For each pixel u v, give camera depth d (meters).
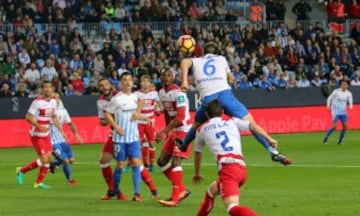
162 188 35.53
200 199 31.28
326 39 83.25
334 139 65.50
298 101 74.50
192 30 79.38
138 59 75.00
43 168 36.66
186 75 28.42
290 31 83.50
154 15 81.06
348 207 28.19
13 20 74.56
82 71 71.31
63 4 78.12
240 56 79.38
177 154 29.55
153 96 43.81
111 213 27.70
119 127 30.70
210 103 23.14
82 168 46.12
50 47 73.19
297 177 38.62
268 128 72.88
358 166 43.88
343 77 76.12
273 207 28.38
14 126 64.62
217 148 22.61
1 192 34.75
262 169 42.81
